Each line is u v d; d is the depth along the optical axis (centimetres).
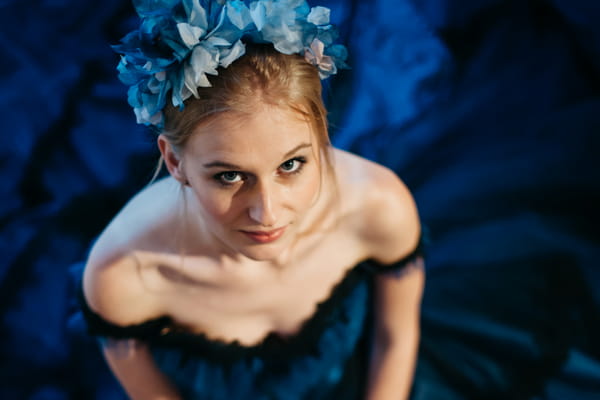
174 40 77
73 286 187
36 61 235
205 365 128
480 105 228
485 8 238
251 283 115
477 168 217
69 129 231
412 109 231
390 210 113
